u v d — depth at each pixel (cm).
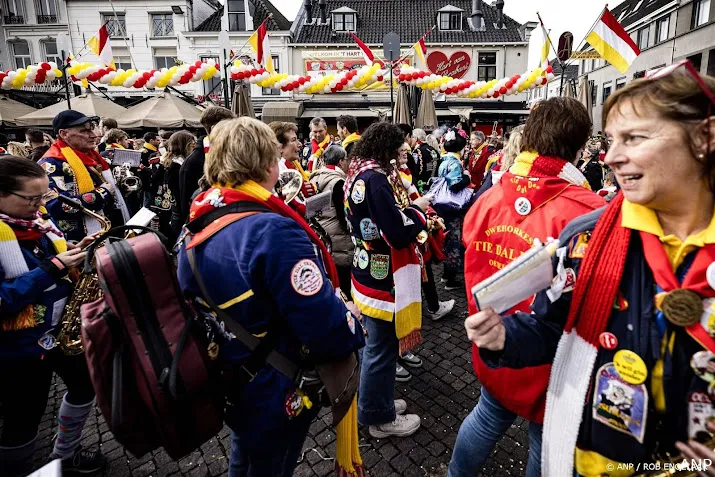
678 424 83
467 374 302
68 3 2052
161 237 128
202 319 129
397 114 833
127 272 110
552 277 97
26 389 175
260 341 125
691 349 80
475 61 2097
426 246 261
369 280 218
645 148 77
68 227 288
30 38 2114
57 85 1759
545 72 758
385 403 230
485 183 359
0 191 161
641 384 84
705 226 80
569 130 144
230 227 123
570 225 101
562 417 96
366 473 214
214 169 133
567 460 95
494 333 93
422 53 788
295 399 130
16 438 179
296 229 125
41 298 168
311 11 2252
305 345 125
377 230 210
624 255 86
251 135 130
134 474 216
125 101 1794
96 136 323
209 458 228
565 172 146
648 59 2144
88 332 111
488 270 156
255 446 133
